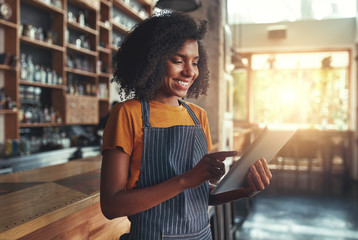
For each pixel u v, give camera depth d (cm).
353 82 734
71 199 128
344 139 738
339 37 738
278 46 772
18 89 351
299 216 461
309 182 684
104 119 477
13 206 117
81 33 475
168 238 90
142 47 90
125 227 180
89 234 147
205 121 111
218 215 243
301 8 761
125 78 96
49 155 368
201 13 334
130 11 552
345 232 397
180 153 93
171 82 92
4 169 303
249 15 786
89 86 477
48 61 424
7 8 336
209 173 77
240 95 838
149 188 79
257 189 86
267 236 383
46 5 390
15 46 345
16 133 353
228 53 351
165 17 91
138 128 89
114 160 85
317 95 782
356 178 711
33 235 112
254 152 83
